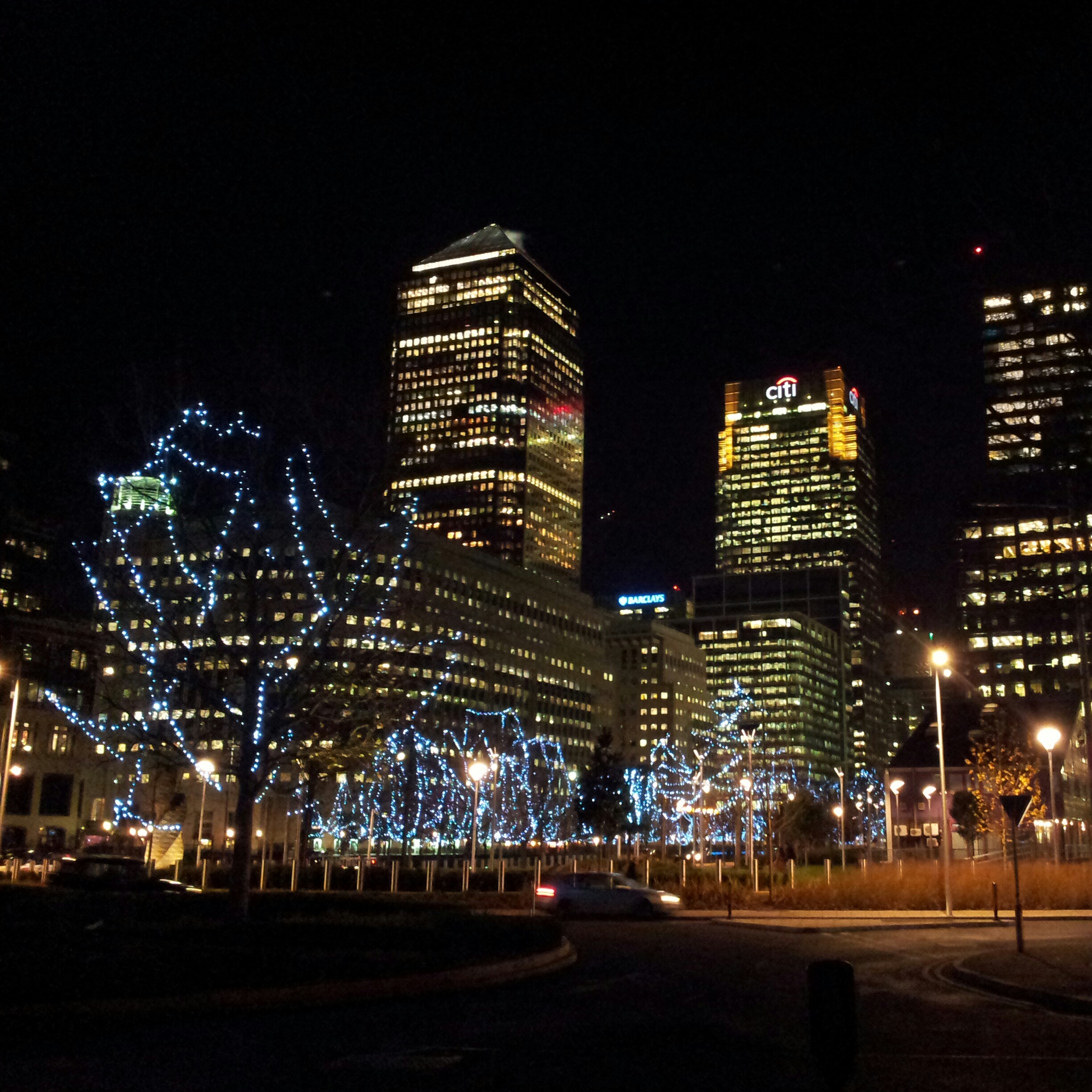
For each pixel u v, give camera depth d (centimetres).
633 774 13600
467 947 2114
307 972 1709
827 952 2491
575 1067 1193
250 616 2895
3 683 6125
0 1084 1088
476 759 6078
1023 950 2219
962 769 9212
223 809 9331
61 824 9381
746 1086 1097
